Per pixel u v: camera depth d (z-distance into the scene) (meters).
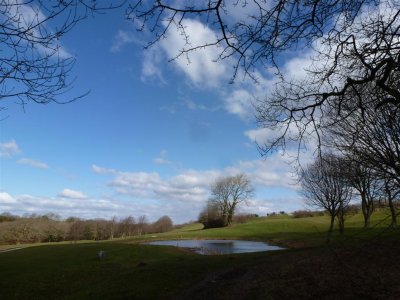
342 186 31.86
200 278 18.97
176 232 91.81
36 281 21.61
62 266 27.11
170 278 19.36
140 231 98.88
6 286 20.41
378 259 12.34
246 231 79.50
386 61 5.65
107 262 28.80
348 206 41.75
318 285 12.87
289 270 16.66
